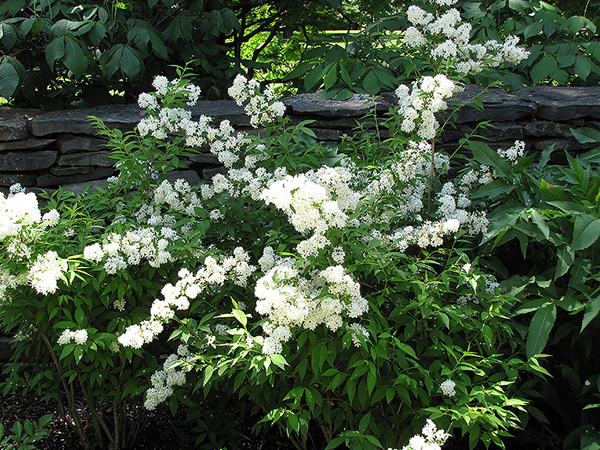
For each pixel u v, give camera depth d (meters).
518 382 2.52
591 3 4.79
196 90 2.97
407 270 2.29
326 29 5.61
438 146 3.69
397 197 2.55
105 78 4.23
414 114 2.51
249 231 2.59
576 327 2.38
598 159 2.85
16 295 2.30
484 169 2.82
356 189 2.78
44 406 3.16
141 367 2.64
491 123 3.69
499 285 2.45
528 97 3.80
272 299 1.90
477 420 1.96
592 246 2.38
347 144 3.23
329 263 2.08
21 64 3.77
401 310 2.16
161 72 4.52
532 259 2.77
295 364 2.23
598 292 2.26
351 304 1.98
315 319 1.99
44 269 2.12
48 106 4.18
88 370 2.44
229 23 4.32
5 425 2.96
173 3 4.34
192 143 2.79
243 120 3.70
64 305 2.38
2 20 3.85
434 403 2.27
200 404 2.71
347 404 2.21
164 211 2.97
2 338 3.43
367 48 4.40
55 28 3.67
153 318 2.16
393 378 2.19
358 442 1.93
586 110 3.67
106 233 2.51
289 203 1.96
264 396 2.30
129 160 2.71
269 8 5.50
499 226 2.35
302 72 4.25
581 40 4.40
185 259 2.45
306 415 2.03
